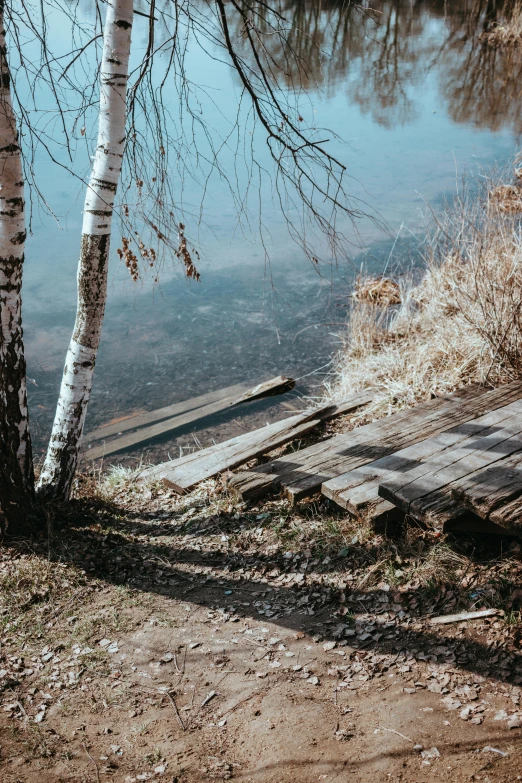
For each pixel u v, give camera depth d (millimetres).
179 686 4391
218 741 3938
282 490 6418
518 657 4230
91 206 5629
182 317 11781
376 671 4352
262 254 13766
